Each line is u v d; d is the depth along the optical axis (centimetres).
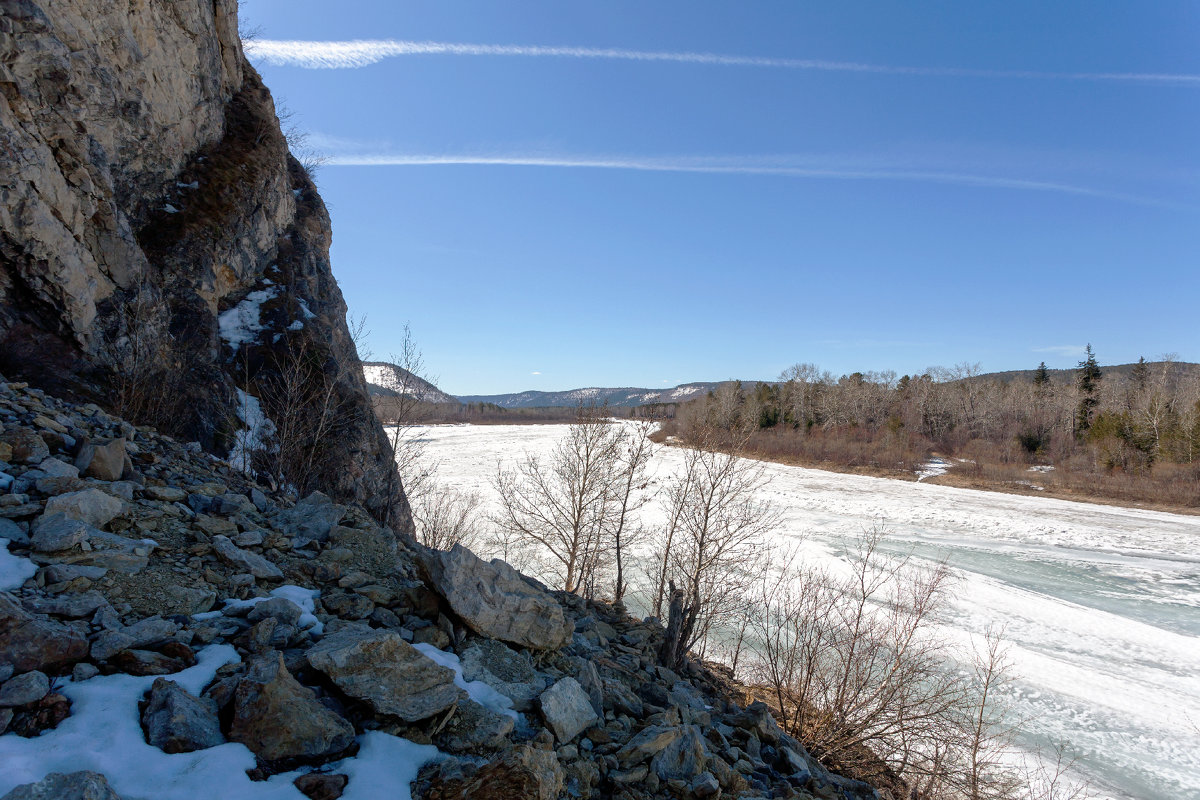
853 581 2547
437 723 449
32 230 1059
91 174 1248
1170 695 1825
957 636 2147
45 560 481
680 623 968
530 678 570
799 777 703
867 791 821
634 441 2262
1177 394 7912
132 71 1602
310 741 388
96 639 414
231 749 362
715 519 1931
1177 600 2662
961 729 1326
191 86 1894
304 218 2495
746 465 2222
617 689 653
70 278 1127
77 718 349
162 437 975
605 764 504
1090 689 1838
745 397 10506
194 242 1714
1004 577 2911
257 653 462
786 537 3391
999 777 1369
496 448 6938
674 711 620
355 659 445
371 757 400
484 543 2769
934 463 7250
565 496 2384
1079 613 2445
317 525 762
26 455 636
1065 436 7862
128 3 1581
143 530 594
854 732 1191
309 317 2086
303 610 548
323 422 1702
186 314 1612
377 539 773
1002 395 9525
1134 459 6378
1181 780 1447
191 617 491
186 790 322
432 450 6731
